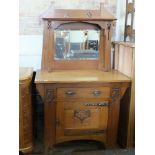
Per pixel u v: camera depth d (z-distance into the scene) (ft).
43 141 7.93
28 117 7.11
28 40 8.33
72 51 8.19
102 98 7.20
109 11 8.49
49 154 7.42
